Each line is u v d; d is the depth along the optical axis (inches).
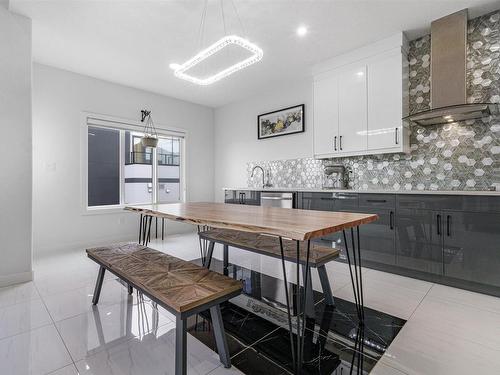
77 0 90.5
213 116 223.0
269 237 92.7
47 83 139.6
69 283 96.6
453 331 64.9
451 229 90.9
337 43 119.7
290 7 94.9
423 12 98.7
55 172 142.3
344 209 118.3
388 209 105.5
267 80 163.6
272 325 69.9
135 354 57.1
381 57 117.2
